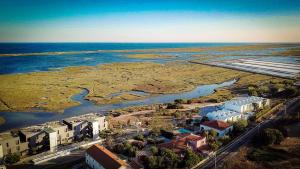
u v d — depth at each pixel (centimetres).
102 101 15938
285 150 8219
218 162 7612
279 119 11269
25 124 11825
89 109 14300
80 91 18512
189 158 7362
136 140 9350
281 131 9362
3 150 8212
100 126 10544
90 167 7638
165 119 12212
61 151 8644
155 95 17775
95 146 7944
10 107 14338
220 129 9700
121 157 8056
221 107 13512
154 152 7881
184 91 18988
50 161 8162
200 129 10381
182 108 14112
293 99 14712
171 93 18362
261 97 14900
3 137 8619
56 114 13350
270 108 12838
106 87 19775
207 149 8381
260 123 10875
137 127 11062
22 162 8094
